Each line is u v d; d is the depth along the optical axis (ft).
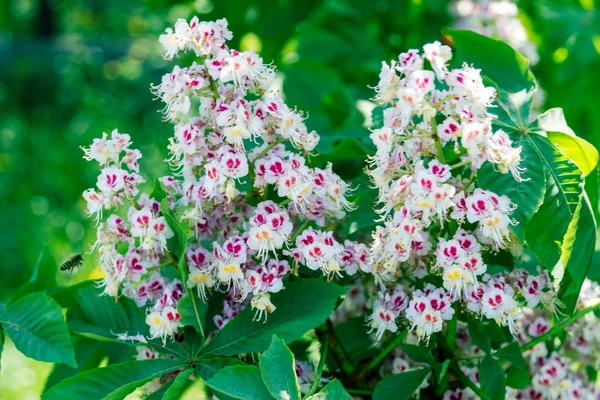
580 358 2.64
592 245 2.31
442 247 2.21
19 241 7.21
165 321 2.28
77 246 6.81
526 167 2.27
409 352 2.39
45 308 2.35
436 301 2.26
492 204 2.15
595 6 4.69
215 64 2.22
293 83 4.03
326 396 2.13
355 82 4.77
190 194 2.28
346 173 2.86
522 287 2.38
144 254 2.34
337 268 2.25
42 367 2.88
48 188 8.42
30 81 12.50
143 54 14.12
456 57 2.64
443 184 2.18
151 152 9.02
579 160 2.43
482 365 2.37
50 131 10.99
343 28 4.90
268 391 2.14
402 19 4.73
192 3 5.22
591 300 2.52
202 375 2.26
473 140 2.13
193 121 2.27
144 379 2.21
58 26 16.38
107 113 10.95
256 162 2.24
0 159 8.99
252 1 5.14
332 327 2.53
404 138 2.20
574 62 4.43
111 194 2.29
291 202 2.35
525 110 2.42
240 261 2.22
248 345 2.29
